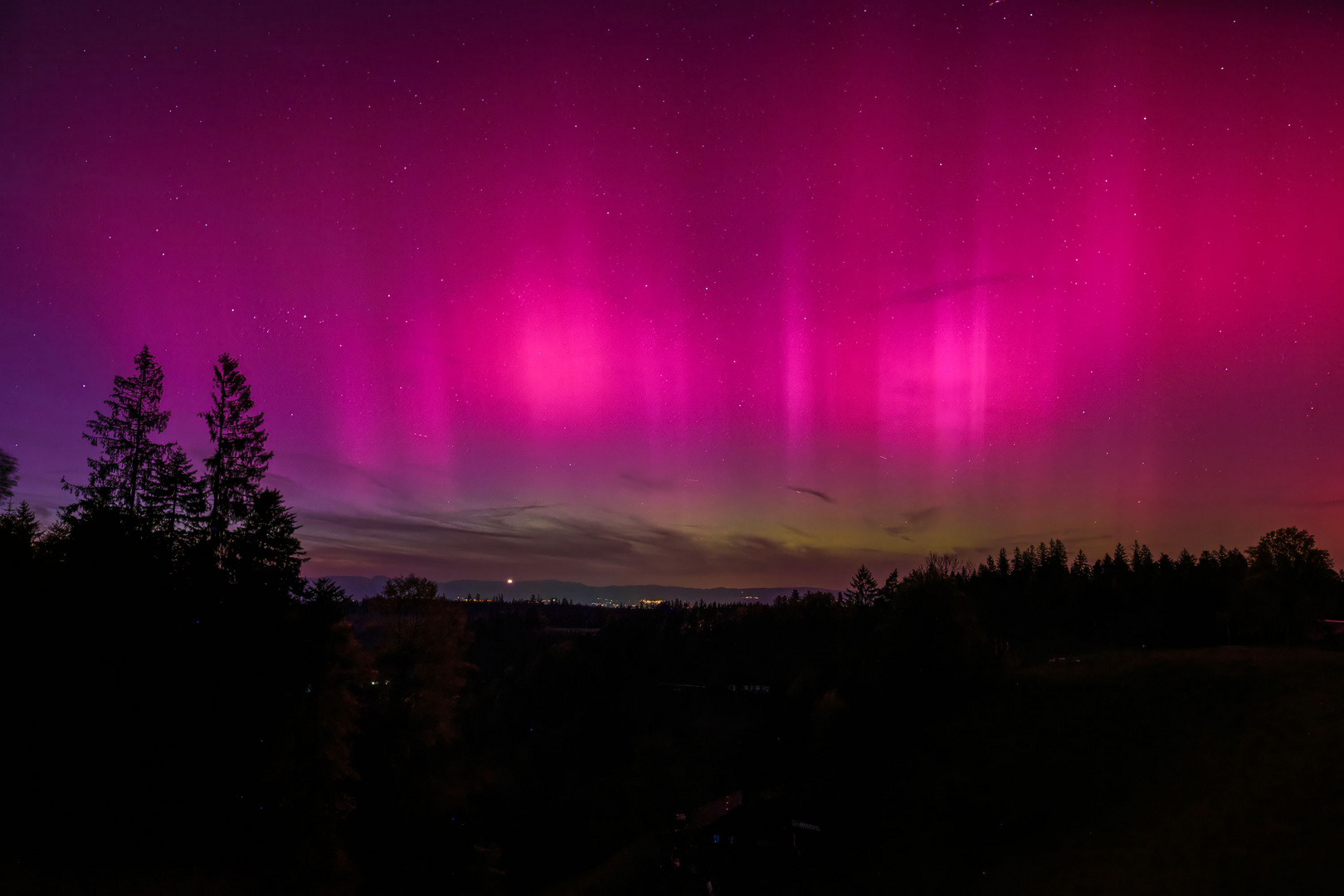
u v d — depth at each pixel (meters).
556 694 73.94
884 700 38.66
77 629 17.67
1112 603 83.31
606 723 69.31
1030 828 24.19
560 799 52.94
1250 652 37.09
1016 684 37.00
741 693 79.56
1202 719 27.84
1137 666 36.06
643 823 47.62
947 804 28.16
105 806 17.92
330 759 22.23
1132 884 18.45
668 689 82.94
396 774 30.20
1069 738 29.89
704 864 32.62
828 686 49.78
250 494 24.75
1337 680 28.16
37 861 16.53
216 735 19.89
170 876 17.98
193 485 24.27
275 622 22.02
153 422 24.86
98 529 19.30
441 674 33.84
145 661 18.70
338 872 22.16
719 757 62.06
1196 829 20.00
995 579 111.31
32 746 16.72
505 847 42.78
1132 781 25.17
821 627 99.25
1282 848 17.70
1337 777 20.20
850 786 34.50
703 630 111.31
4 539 17.98
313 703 22.34
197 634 20.16
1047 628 79.81
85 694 17.41
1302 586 48.09
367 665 25.89
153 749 18.50
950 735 34.19
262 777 20.66
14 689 16.58
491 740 68.44
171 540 22.25
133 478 24.23
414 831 30.14
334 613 23.75
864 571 81.00
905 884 23.31
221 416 25.05
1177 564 89.38
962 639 38.56
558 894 36.12
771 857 29.94
